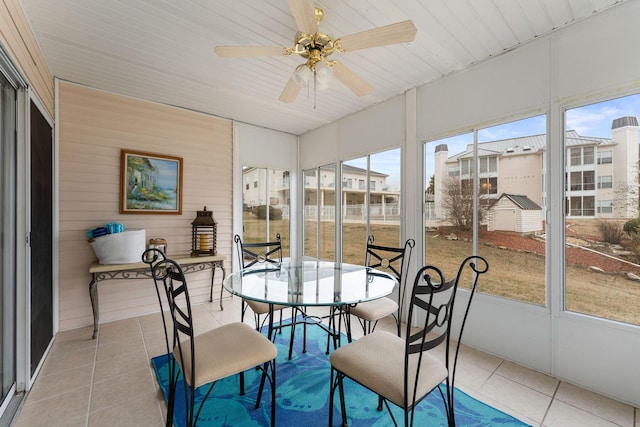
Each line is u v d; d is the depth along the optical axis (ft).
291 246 15.33
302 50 5.60
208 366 4.55
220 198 12.72
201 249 11.26
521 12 6.25
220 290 12.71
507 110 7.63
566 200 6.72
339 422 5.36
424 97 9.61
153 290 11.03
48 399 5.94
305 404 5.87
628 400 5.85
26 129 6.22
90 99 9.76
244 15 6.40
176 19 6.52
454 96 8.80
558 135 6.76
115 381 6.59
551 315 6.86
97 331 9.20
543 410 5.68
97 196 9.85
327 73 5.69
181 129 11.66
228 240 12.96
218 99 10.90
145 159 10.76
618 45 5.94
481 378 6.79
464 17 6.41
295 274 7.79
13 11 5.50
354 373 4.52
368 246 9.50
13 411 5.52
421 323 9.84
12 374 5.98
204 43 7.42
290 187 15.37
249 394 6.18
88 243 9.63
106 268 8.79
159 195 11.05
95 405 5.79
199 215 11.58
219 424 5.30
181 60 8.21
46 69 8.14
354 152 12.30
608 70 6.07
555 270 6.81
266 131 14.37
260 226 14.14
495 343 7.88
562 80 6.69
